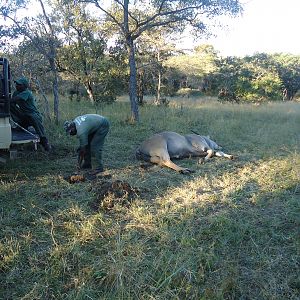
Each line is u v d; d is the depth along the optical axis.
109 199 5.25
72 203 5.21
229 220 4.67
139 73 20.53
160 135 7.68
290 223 4.76
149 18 13.54
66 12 15.80
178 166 7.02
